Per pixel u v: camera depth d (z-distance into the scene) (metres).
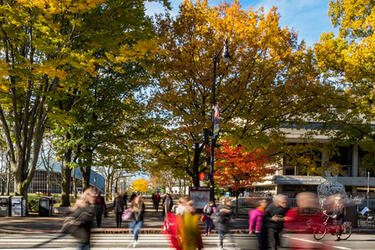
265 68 23.42
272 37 23.39
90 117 27.55
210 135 25.20
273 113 23.89
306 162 27.11
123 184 93.81
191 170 30.45
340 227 16.02
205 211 17.27
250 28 23.12
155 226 20.27
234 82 23.98
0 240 13.95
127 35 17.73
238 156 29.48
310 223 14.99
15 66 16.98
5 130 23.84
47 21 16.12
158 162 28.42
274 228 9.23
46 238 14.63
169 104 23.83
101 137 29.08
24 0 15.51
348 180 53.44
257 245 9.54
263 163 29.52
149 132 29.17
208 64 23.11
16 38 19.61
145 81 26.20
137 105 30.83
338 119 27.20
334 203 16.31
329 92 24.47
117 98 30.97
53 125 29.16
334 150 28.12
